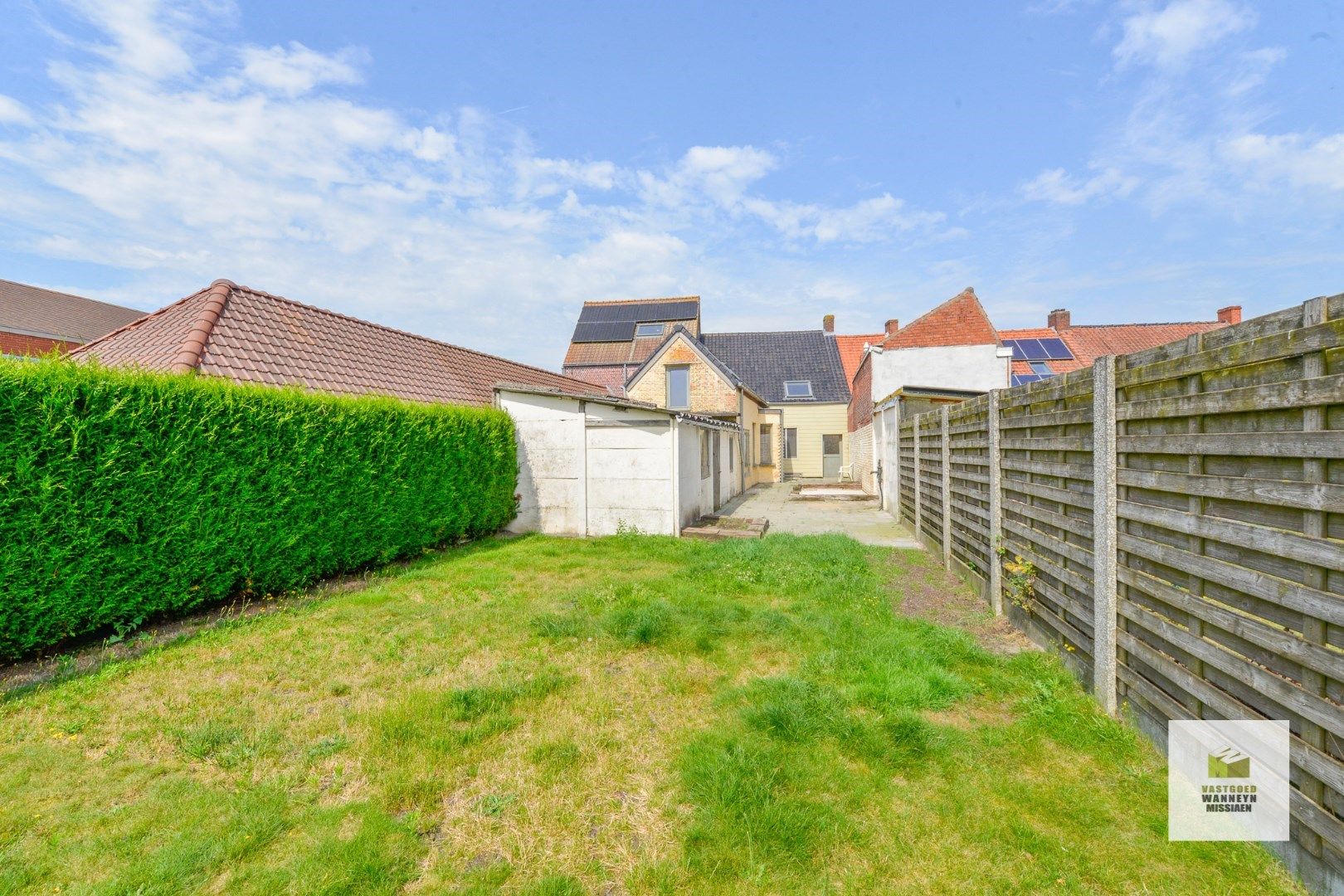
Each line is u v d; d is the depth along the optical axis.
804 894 2.13
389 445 7.50
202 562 5.33
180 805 2.61
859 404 20.16
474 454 9.28
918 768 2.87
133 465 4.82
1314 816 2.05
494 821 2.54
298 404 6.27
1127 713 3.28
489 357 14.79
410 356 11.78
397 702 3.57
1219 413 2.48
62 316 24.67
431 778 2.80
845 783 2.74
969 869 2.24
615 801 2.69
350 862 2.25
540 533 10.53
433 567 7.38
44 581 4.23
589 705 3.56
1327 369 1.94
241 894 2.12
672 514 10.05
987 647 4.59
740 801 2.58
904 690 3.59
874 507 14.62
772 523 11.93
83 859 2.27
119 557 4.69
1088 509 3.70
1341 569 1.92
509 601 5.84
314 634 4.89
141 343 8.19
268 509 5.91
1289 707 2.15
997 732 3.18
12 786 2.74
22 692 3.75
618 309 28.89
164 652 4.48
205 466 5.33
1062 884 2.16
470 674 4.07
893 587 6.45
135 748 3.10
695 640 4.54
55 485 4.29
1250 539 2.33
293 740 3.18
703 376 19.89
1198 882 2.16
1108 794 2.67
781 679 3.79
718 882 2.19
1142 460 3.13
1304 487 2.06
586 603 5.66
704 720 3.43
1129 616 3.23
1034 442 4.57
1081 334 24.58
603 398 10.21
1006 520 5.38
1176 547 2.85
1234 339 2.39
